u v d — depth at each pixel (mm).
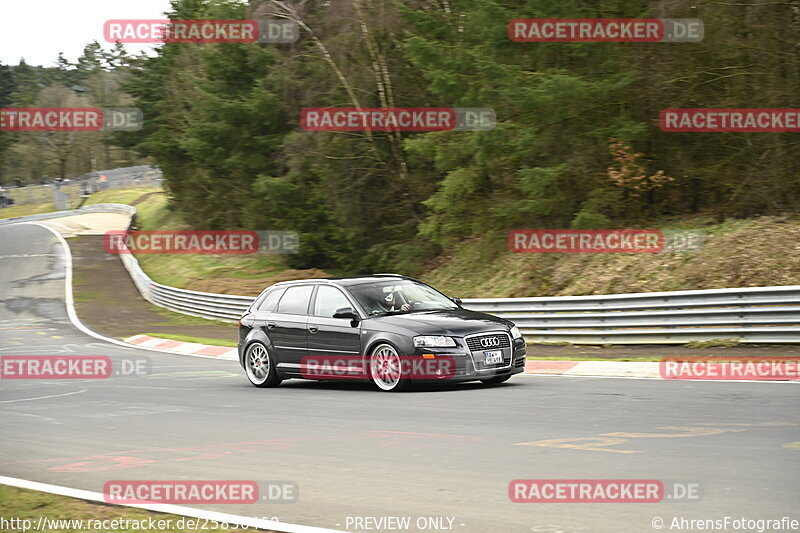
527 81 75375
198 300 98812
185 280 124812
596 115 76812
